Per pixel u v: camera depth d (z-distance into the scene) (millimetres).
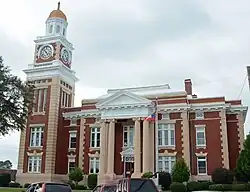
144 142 48500
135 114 50375
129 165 50594
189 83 58406
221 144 48031
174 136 50031
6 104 37375
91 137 55156
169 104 51219
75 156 55875
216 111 49688
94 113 55500
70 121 57969
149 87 57500
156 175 36719
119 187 16516
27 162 56188
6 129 37844
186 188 42406
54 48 60562
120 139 52469
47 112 57031
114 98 51875
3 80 37188
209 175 47406
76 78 63000
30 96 40469
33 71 59438
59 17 63406
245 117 53719
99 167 51750
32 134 57312
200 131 49875
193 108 50500
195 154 49000
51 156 54844
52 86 57906
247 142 42219
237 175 43781
